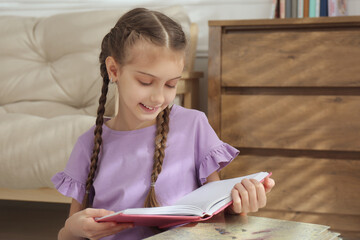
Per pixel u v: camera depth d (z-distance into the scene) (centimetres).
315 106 170
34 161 148
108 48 89
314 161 171
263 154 178
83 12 215
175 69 80
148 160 92
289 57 171
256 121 175
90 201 98
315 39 168
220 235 66
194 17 230
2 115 161
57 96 202
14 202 232
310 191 172
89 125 148
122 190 90
